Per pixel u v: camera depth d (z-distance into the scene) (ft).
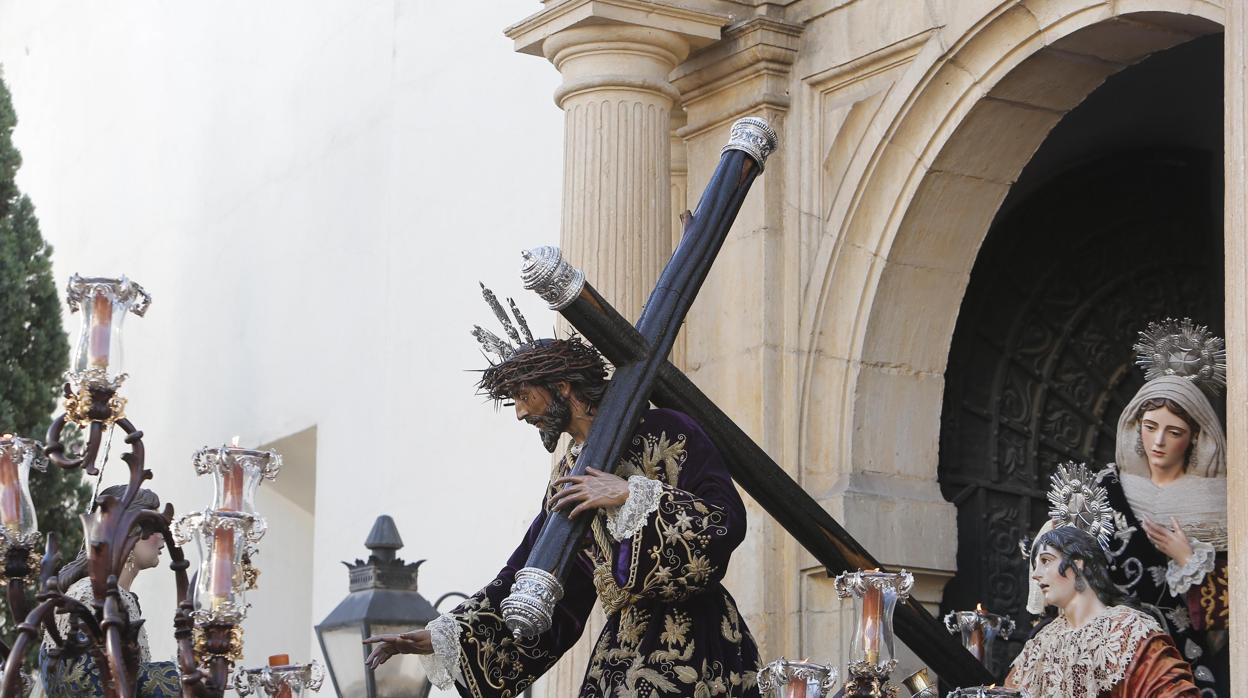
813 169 40.01
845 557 25.80
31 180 80.33
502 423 48.70
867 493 38.42
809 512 25.39
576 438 23.76
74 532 63.72
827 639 38.42
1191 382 32.07
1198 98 44.73
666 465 23.18
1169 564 30.73
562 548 21.90
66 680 29.71
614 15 39.63
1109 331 42.98
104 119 74.74
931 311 39.14
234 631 23.79
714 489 22.97
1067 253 43.04
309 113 59.72
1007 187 38.58
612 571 22.98
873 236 38.83
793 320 39.83
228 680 24.98
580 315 23.03
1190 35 35.35
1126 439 31.96
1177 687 26.21
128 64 73.15
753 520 39.63
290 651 62.44
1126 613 27.09
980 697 22.50
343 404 55.83
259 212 61.98
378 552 41.60
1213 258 43.98
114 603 24.26
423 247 53.11
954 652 27.58
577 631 24.95
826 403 39.32
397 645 24.45
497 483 48.55
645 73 40.01
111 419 25.13
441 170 52.75
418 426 52.21
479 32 51.83
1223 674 30.48
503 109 50.34
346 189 57.16
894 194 38.50
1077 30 35.24
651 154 39.83
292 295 59.47
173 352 66.23
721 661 23.36
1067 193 43.47
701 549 22.38
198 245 65.57
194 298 65.36
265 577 62.44
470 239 50.96
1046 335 42.47
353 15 57.93
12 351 64.59
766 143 24.97
